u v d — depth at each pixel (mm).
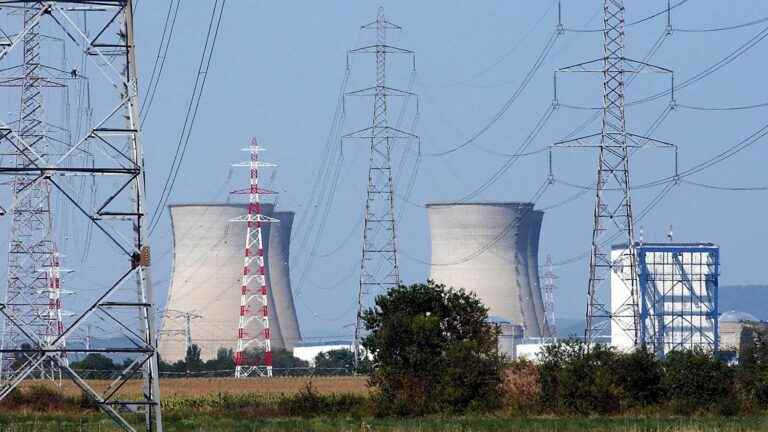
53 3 78375
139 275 79125
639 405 154625
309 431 125312
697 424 126000
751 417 142125
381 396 155250
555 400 153500
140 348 76312
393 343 160250
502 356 160625
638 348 163500
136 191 77500
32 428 124688
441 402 153125
